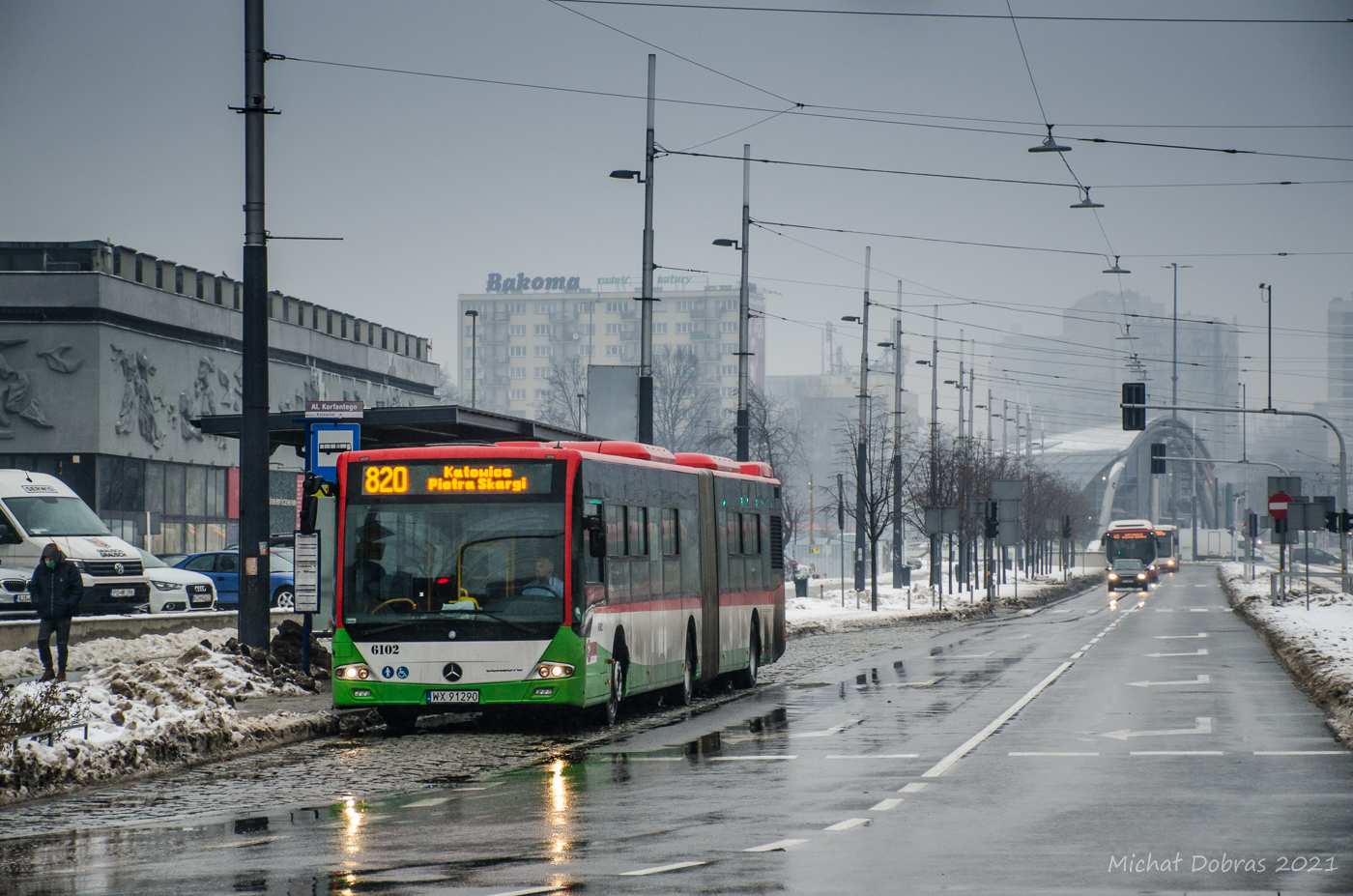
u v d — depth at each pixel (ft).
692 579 96.94
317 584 93.61
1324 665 105.40
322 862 41.24
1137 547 404.16
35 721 60.03
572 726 81.46
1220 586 371.35
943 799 52.31
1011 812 49.16
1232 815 48.08
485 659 75.82
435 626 76.02
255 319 93.35
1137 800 51.55
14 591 124.47
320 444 91.61
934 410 330.75
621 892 36.22
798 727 79.05
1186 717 80.48
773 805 51.31
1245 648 142.10
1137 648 144.05
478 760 66.64
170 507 243.40
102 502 223.30
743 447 187.21
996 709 86.12
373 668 76.18
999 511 263.90
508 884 37.42
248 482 93.81
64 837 46.98
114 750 62.18
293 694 90.48
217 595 169.17
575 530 77.10
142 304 232.94
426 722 84.84
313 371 285.43
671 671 91.56
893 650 148.66
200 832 47.42
